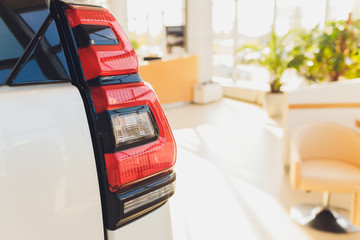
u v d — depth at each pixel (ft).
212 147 14.87
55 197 2.10
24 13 2.28
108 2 31.81
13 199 1.94
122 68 2.49
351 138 8.60
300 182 7.51
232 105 25.63
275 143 15.48
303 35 20.10
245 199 9.68
